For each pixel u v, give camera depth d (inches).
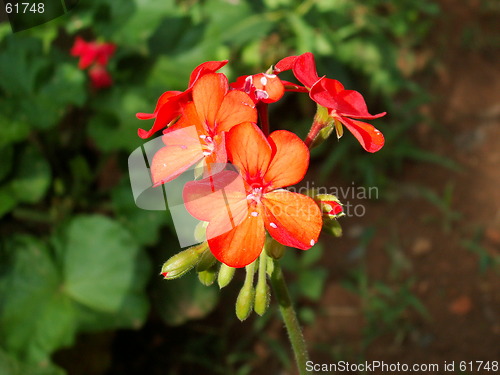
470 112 24.2
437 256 20.0
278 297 9.6
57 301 15.5
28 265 15.6
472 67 25.7
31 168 16.6
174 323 16.9
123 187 17.3
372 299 18.8
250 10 19.0
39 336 14.9
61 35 19.9
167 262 8.3
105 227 16.2
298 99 22.2
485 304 18.7
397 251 20.2
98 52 17.1
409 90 24.8
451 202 21.5
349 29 22.4
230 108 7.2
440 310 18.8
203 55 17.6
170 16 18.0
